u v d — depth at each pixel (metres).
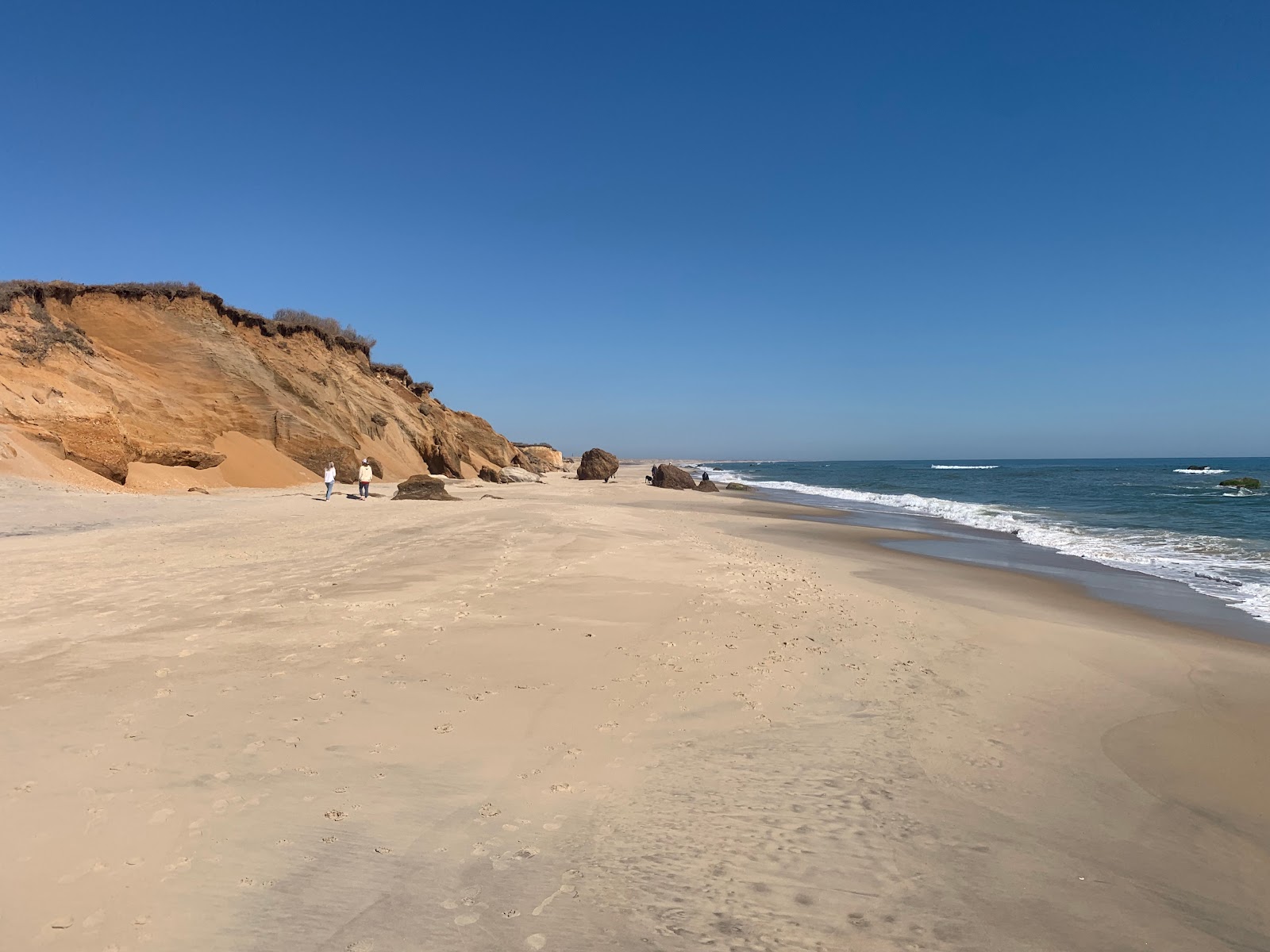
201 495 25.03
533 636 7.58
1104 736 5.85
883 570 14.20
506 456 67.44
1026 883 3.72
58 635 7.00
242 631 7.31
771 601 9.89
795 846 3.98
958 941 3.22
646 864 3.75
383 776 4.55
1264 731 6.03
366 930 3.10
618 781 4.72
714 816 4.30
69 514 17.03
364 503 22.91
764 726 5.78
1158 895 3.66
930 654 7.96
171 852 3.55
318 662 6.48
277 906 3.21
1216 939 3.31
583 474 59.00
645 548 13.61
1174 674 7.60
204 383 33.00
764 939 3.18
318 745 4.89
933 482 63.50
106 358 30.30
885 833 4.17
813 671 7.10
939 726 5.93
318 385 39.53
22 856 3.42
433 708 5.65
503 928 3.16
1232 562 16.05
